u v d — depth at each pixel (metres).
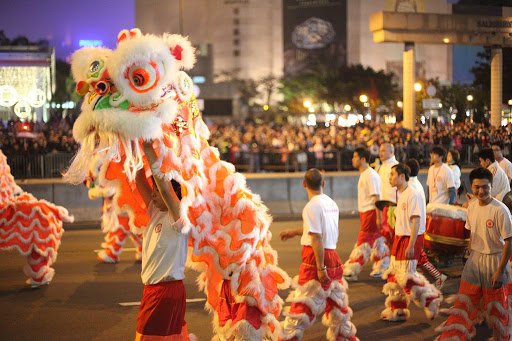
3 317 8.58
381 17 36.69
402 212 8.01
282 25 133.25
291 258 12.23
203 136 5.87
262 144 29.97
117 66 5.04
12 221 9.66
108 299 9.46
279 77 120.00
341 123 63.53
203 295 9.59
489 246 6.46
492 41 39.03
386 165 10.95
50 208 9.99
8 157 24.17
